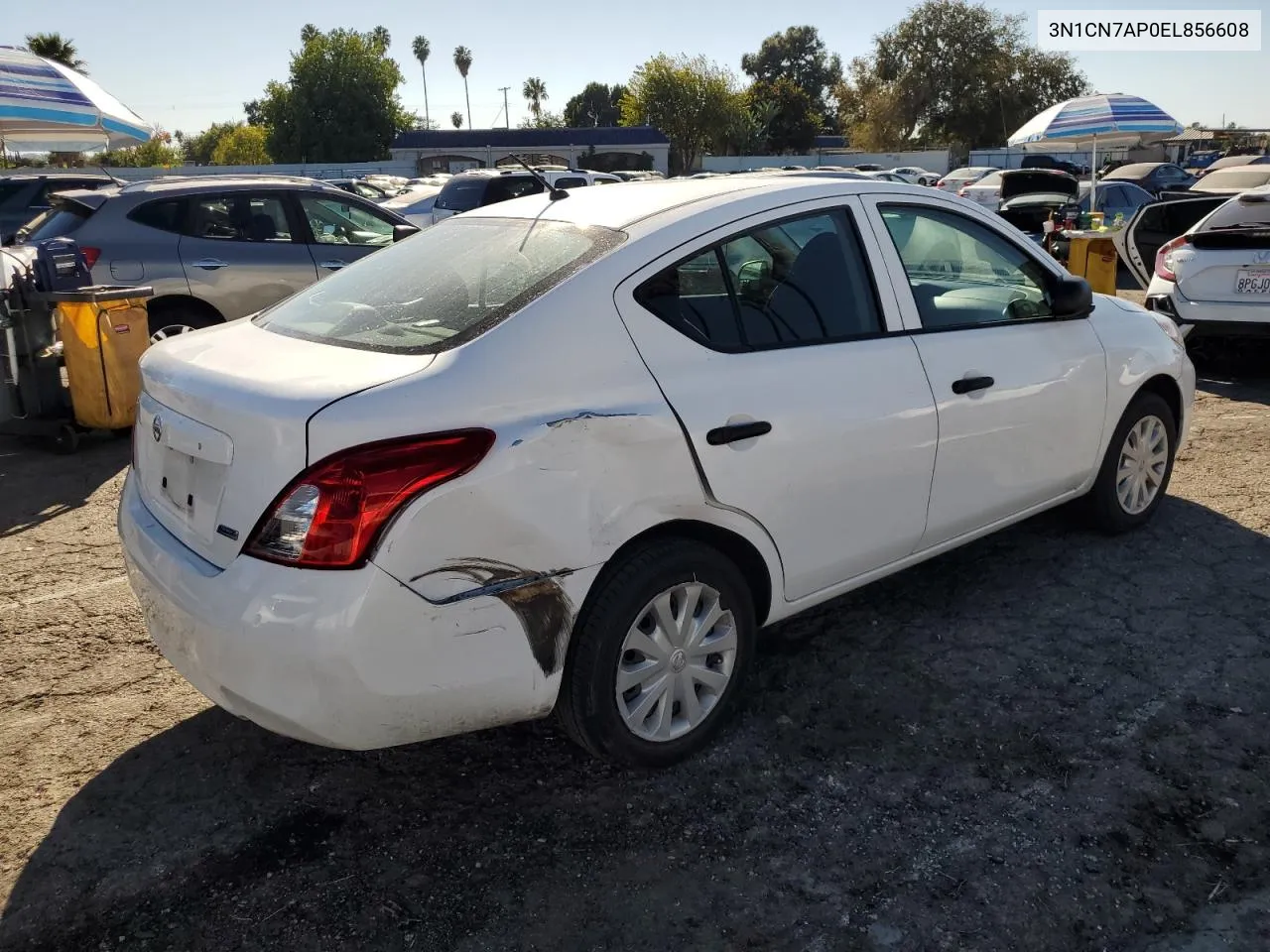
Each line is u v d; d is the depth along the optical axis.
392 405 2.33
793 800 2.81
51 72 8.39
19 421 6.38
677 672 2.89
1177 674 3.41
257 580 2.31
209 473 2.51
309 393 2.37
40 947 2.33
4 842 2.68
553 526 2.49
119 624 3.96
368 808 2.82
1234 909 2.37
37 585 4.33
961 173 26.98
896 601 4.03
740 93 54.94
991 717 3.19
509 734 3.18
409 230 5.90
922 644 3.67
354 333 2.80
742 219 3.05
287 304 3.30
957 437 3.48
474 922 2.38
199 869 2.58
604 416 2.58
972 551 4.48
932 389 3.37
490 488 2.38
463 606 2.38
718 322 2.92
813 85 89.25
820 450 3.04
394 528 2.27
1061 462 4.01
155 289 7.34
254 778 2.96
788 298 3.11
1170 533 4.63
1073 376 3.94
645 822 2.73
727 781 2.90
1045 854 2.57
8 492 5.62
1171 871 2.50
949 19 54.47
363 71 59.12
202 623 2.38
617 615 2.66
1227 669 3.43
